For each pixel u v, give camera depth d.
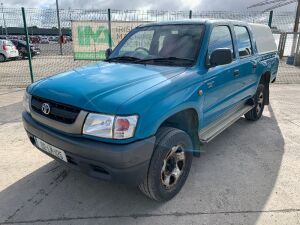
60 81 2.93
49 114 2.72
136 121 2.41
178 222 2.71
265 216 2.80
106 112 2.38
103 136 2.40
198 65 3.31
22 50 21.09
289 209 2.91
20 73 13.08
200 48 3.41
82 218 2.77
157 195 2.84
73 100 2.54
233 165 3.82
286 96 8.06
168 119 2.94
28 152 4.16
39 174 3.56
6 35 20.39
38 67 15.08
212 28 3.66
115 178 2.44
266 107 6.82
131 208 2.92
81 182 3.38
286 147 4.44
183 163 3.11
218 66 3.63
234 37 4.20
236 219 2.75
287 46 19.88
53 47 23.78
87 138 2.48
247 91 4.77
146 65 3.40
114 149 2.36
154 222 2.72
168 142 2.71
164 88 2.71
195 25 3.71
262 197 3.11
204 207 2.93
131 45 4.02
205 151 4.25
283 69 14.28
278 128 5.31
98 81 2.82
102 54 10.82
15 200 3.04
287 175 3.58
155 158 2.64
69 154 2.58
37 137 2.90
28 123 2.98
